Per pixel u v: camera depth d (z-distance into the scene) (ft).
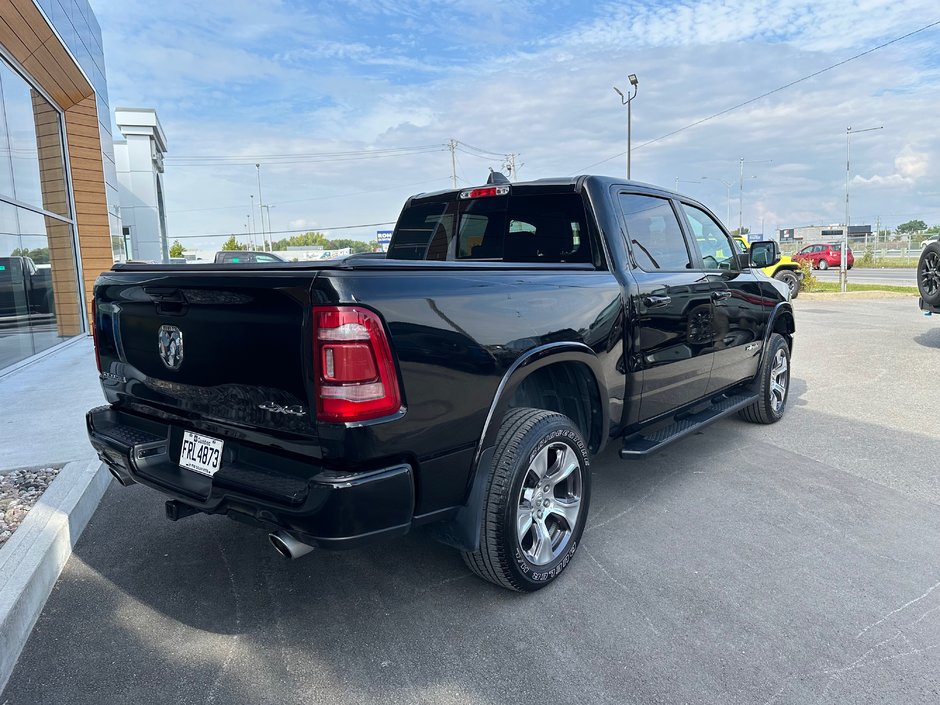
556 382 11.59
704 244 15.85
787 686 7.84
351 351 7.29
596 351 10.90
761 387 18.03
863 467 15.64
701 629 9.02
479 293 8.84
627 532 12.10
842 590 10.02
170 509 9.16
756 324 17.34
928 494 13.89
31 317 33.40
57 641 8.79
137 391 10.09
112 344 10.61
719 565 10.84
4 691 7.80
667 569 10.71
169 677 8.06
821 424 19.49
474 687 7.87
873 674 8.04
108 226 45.11
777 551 11.33
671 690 7.79
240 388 8.29
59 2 33.91
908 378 26.37
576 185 12.25
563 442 10.14
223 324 8.33
